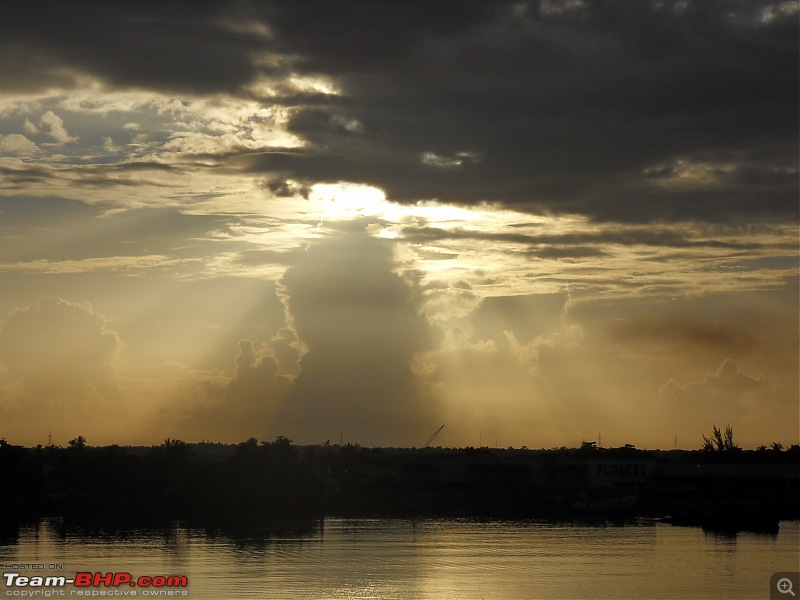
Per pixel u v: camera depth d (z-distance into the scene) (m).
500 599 115.81
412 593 119.31
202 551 153.75
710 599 116.06
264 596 117.50
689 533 182.62
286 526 194.38
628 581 127.00
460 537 174.38
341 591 120.00
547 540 170.12
